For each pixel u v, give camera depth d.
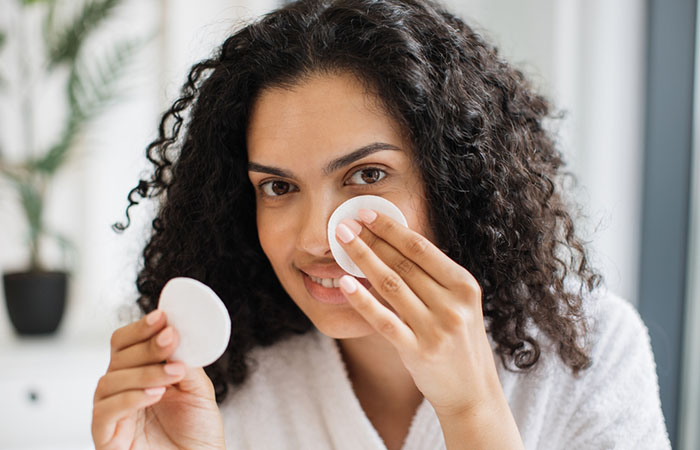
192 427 0.73
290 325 0.93
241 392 0.92
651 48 1.56
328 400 0.88
